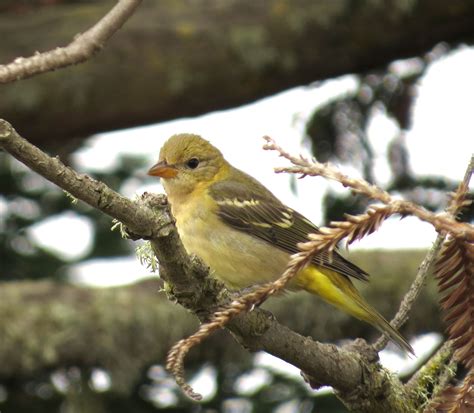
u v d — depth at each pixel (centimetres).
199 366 1229
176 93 1388
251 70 1387
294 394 1172
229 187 1177
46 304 1232
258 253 1160
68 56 636
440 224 455
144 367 1249
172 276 643
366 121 1296
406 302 739
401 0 1354
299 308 1248
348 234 473
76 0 1496
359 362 718
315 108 1303
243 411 1177
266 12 1390
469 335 475
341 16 1372
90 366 1230
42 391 1225
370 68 1415
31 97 1345
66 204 1280
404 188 1252
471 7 1363
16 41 1372
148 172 1176
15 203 1273
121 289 1262
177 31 1384
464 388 479
